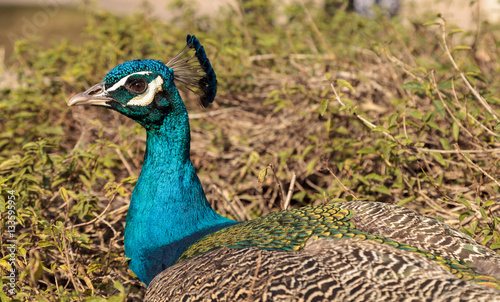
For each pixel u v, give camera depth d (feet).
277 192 2.89
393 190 2.63
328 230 1.76
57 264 2.30
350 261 1.61
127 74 2.05
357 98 3.04
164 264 2.01
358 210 1.88
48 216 2.59
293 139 3.05
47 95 3.40
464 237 1.77
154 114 2.06
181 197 2.06
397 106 2.81
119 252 2.35
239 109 3.39
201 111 3.43
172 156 2.07
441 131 2.69
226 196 2.76
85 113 3.38
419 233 1.77
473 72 2.52
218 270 1.67
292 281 1.57
